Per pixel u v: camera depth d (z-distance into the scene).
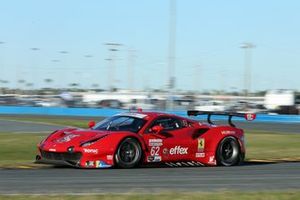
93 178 15.91
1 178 15.60
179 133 20.50
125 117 20.62
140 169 18.94
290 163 22.58
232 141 21.59
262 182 15.88
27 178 15.66
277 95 107.75
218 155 21.19
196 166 20.69
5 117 76.88
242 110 106.19
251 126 62.34
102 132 19.22
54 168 18.70
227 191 13.20
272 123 73.88
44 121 62.47
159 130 19.39
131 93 144.38
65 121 62.94
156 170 18.75
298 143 33.44
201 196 12.06
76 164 18.33
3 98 123.00
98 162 18.52
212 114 22.59
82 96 139.38
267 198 11.93
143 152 19.41
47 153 18.94
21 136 35.78
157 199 11.56
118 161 18.81
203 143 20.92
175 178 16.42
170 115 20.70
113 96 138.00
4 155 24.67
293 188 14.51
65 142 18.66
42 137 34.91
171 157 20.19
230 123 22.59
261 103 115.88
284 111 104.69
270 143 33.34
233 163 21.48
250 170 19.42
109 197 11.73
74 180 15.38
